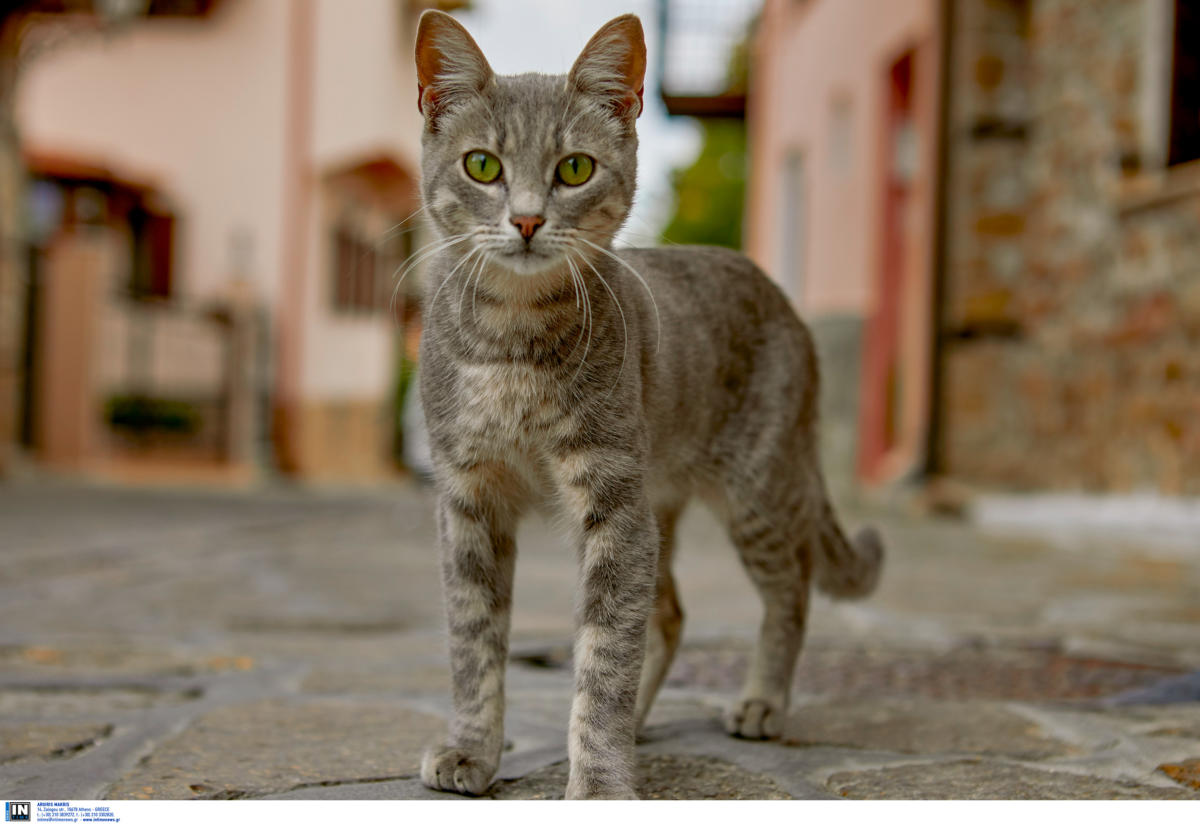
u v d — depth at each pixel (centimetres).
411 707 88
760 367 90
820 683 95
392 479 530
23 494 259
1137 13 194
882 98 265
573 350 78
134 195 405
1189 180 175
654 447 84
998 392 228
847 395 286
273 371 415
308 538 199
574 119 83
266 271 420
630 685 75
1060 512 196
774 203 376
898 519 215
